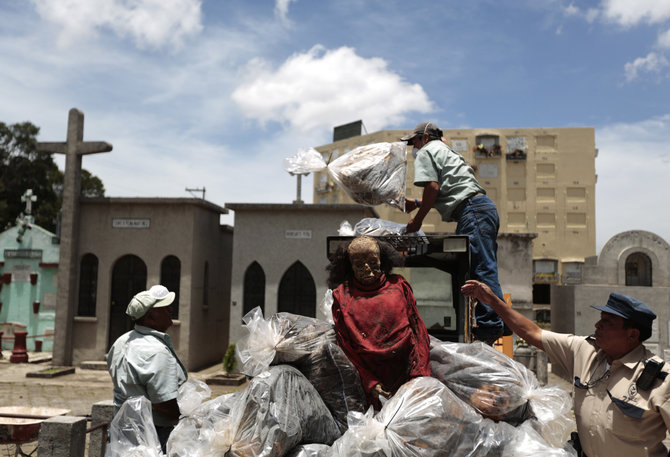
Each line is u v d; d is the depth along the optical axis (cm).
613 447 262
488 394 281
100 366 1495
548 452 256
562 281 3841
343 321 276
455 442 248
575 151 4328
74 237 1569
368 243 279
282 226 1579
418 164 389
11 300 1741
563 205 4291
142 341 367
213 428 272
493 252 379
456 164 390
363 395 282
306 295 1562
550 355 312
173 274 1581
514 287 1630
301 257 1564
